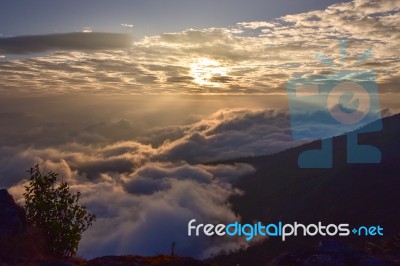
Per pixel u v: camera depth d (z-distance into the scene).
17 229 5.88
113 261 5.87
